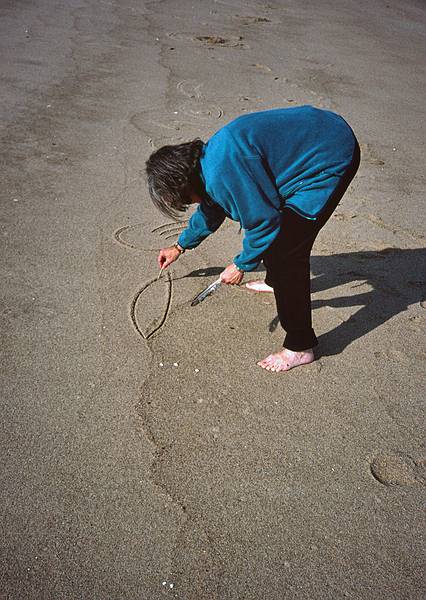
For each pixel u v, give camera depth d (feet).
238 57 27.02
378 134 19.65
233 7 37.27
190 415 8.46
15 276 11.12
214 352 9.71
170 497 7.29
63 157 16.11
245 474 7.65
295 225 7.94
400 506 7.38
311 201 7.86
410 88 24.86
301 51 29.01
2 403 8.39
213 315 10.59
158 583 6.39
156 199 7.89
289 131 7.74
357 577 6.57
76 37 27.35
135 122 18.83
